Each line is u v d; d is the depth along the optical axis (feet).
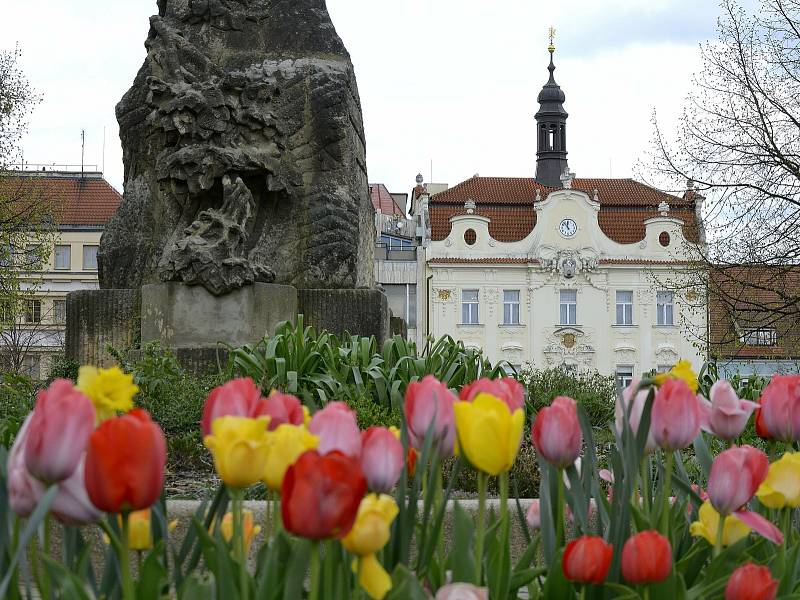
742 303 81.87
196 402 29.60
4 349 164.14
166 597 8.95
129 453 7.43
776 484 10.75
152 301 35.27
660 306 206.28
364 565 8.04
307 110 38.27
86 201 202.80
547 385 45.11
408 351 34.06
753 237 81.30
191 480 25.84
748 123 80.69
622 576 9.97
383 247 206.90
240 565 8.27
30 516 7.95
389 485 8.55
